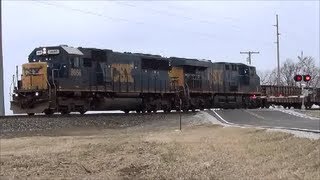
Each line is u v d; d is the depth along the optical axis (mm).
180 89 45625
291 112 41656
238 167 14555
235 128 26609
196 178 13461
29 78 34312
